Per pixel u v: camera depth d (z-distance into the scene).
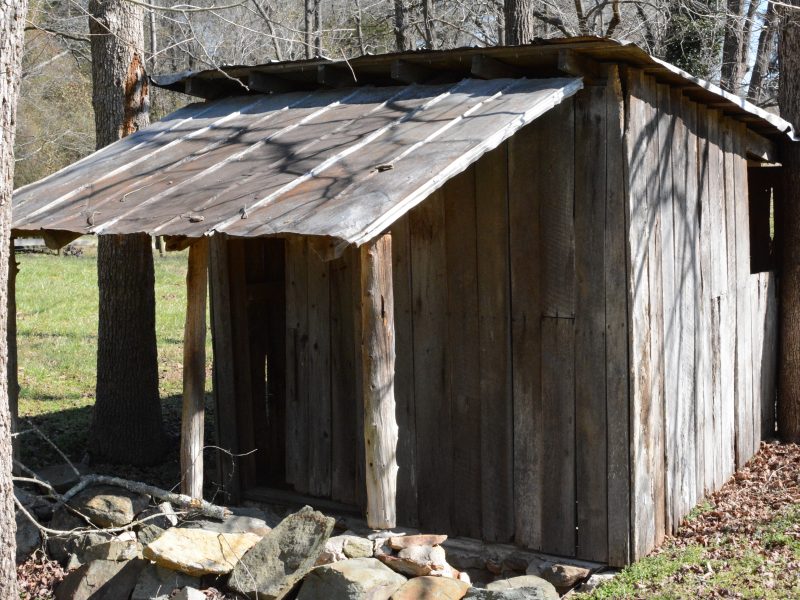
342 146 6.18
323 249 4.92
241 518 6.40
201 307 6.48
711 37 16.34
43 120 26.14
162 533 6.00
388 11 21.28
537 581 5.82
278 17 18.52
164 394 11.88
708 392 8.05
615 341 6.40
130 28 8.66
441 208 6.98
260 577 5.48
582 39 5.79
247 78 7.88
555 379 6.62
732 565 6.48
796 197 9.74
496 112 5.94
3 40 4.88
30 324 16.17
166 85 8.31
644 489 6.61
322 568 5.46
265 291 8.48
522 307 6.71
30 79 22.61
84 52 13.62
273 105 7.66
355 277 7.42
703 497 7.94
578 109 6.45
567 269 6.53
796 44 9.59
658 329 6.88
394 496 5.50
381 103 6.90
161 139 7.54
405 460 7.24
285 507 7.88
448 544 7.02
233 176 6.20
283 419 8.80
